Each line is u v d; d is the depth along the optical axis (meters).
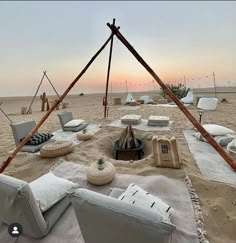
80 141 4.12
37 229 1.38
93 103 15.92
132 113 8.30
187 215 1.65
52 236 1.46
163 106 10.44
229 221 1.58
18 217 1.32
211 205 1.79
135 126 5.43
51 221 1.52
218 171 2.51
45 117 3.01
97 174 2.23
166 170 2.53
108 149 4.03
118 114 8.17
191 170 2.53
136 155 3.66
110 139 4.41
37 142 3.55
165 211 1.48
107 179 2.21
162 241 0.81
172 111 8.41
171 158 2.57
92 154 3.32
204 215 1.66
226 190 2.04
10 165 2.99
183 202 1.84
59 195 1.66
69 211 1.71
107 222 0.93
